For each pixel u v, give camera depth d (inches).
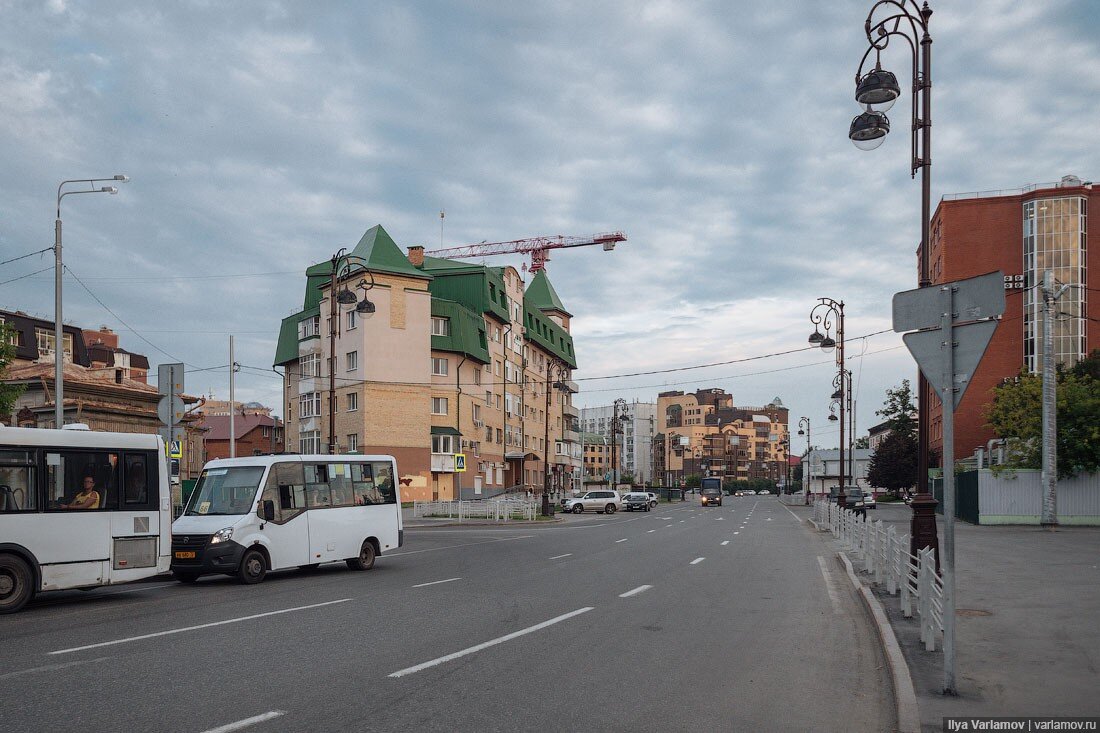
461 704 276.1
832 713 275.3
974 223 2655.0
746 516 2181.3
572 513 2519.7
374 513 775.1
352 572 737.0
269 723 251.1
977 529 1307.8
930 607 352.2
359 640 390.6
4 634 408.8
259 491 669.3
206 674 317.1
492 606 509.0
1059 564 721.0
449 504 1969.7
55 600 563.2
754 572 724.0
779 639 406.9
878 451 3526.1
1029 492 1430.9
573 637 403.5
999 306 280.7
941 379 295.4
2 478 501.4
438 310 2444.6
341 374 2348.7
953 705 268.2
